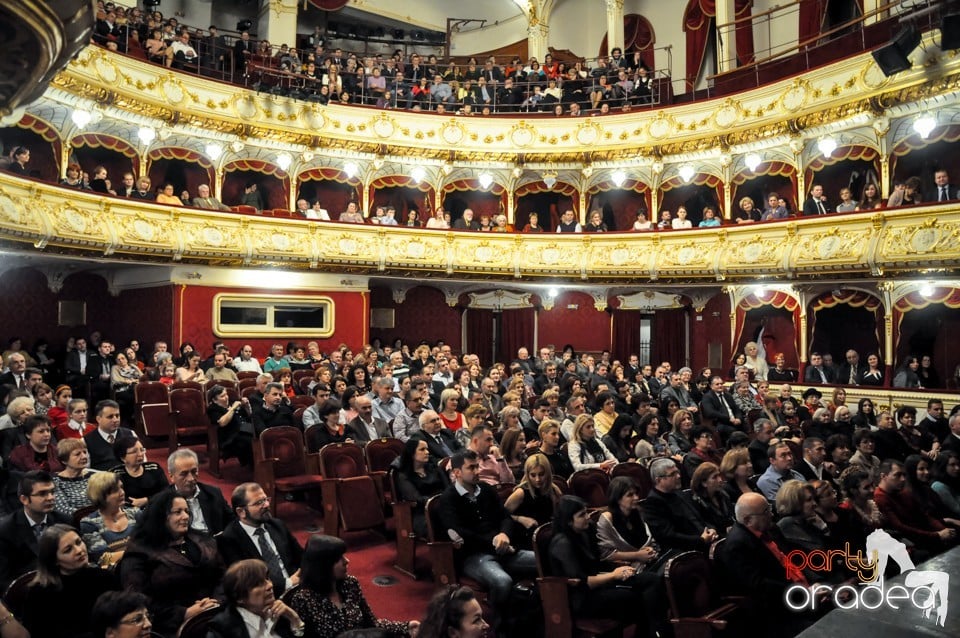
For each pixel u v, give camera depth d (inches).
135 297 695.1
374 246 743.7
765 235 678.5
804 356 688.4
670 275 740.0
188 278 655.1
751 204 728.3
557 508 206.8
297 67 754.8
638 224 793.6
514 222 853.2
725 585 203.8
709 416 468.8
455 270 767.1
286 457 337.1
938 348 644.1
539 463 245.1
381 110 779.4
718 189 783.1
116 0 721.6
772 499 275.6
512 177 831.7
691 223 784.9
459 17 1020.5
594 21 987.9
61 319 673.0
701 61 865.5
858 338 706.2
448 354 640.4
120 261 607.5
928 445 408.2
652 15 930.7
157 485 247.0
